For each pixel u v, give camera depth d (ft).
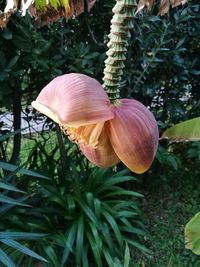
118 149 2.73
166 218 11.94
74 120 2.55
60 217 10.49
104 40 10.76
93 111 2.58
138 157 2.71
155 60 10.41
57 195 10.48
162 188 13.10
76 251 9.53
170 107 12.19
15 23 9.03
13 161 11.57
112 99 2.71
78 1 4.24
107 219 10.07
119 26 2.59
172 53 11.24
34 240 9.67
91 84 2.63
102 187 10.94
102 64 10.36
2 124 11.22
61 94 2.59
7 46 9.64
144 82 11.50
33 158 11.54
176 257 10.41
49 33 9.85
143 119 2.71
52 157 11.50
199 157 11.66
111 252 9.78
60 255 9.81
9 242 8.23
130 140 2.68
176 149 14.12
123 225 10.61
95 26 10.64
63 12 4.31
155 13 10.73
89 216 9.94
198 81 12.60
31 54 9.50
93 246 9.61
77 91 2.58
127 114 2.69
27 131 13.89
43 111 2.62
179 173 13.67
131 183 13.09
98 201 10.28
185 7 11.26
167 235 11.24
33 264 9.64
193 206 12.37
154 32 10.72
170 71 11.65
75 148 11.57
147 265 10.20
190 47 12.25
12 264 7.94
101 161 2.87
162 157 11.69
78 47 9.96
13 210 9.96
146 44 10.58
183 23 11.58
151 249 10.73
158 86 11.51
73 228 9.91
